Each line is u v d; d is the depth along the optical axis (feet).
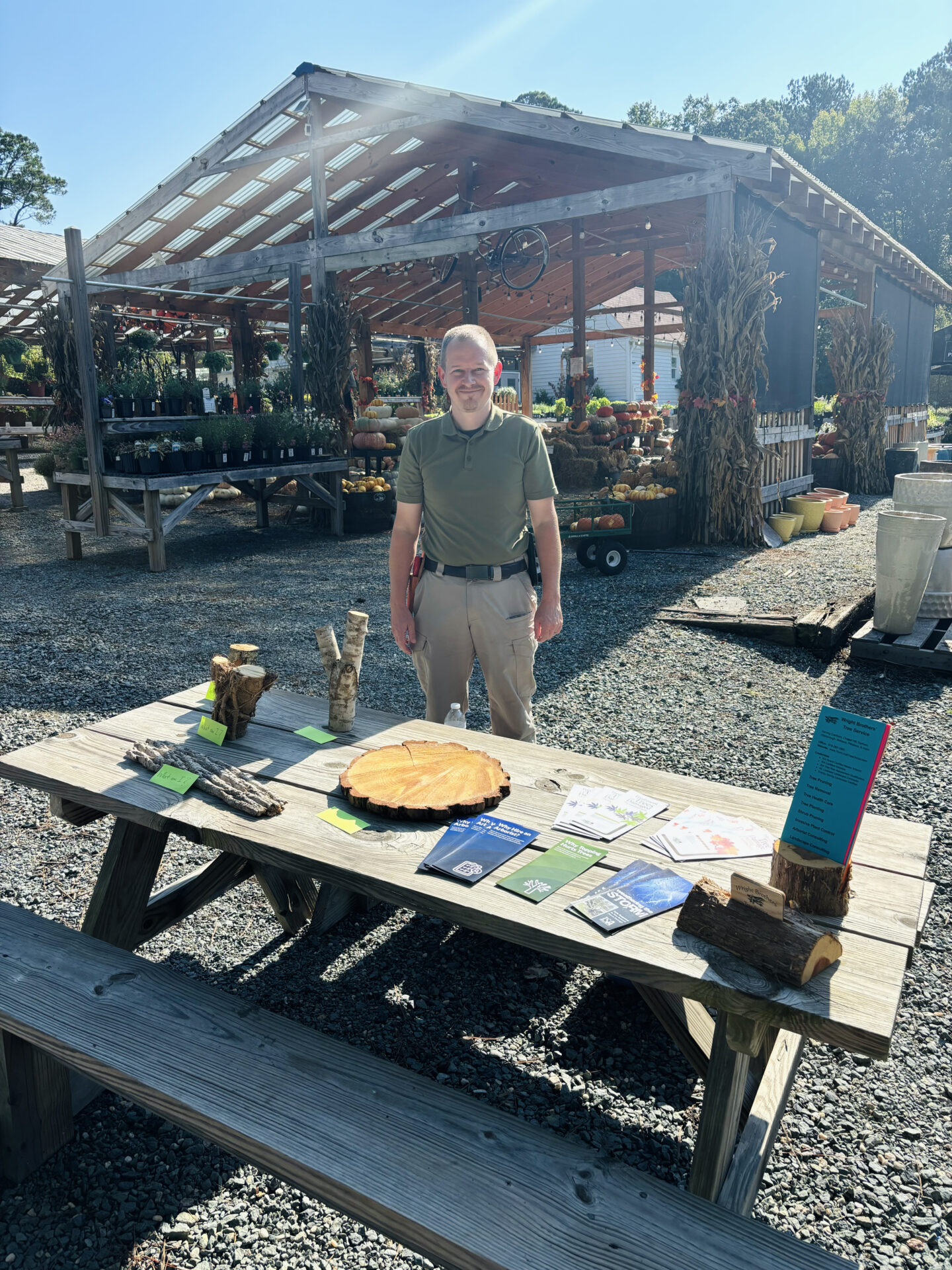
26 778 7.50
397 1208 4.42
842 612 19.48
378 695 16.25
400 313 65.26
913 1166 6.25
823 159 153.99
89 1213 5.95
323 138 36.14
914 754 13.39
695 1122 6.61
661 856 5.94
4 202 146.41
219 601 23.97
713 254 29.91
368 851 6.04
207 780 7.00
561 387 104.68
